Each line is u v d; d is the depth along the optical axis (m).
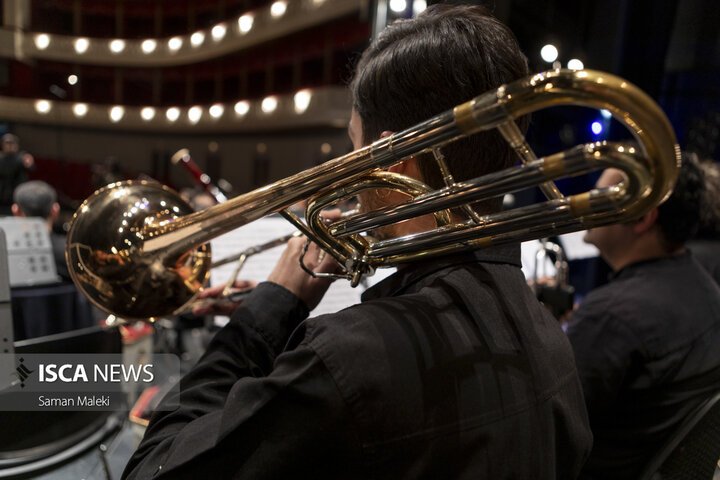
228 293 0.86
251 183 10.06
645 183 0.32
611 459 0.96
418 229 0.56
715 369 0.94
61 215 7.49
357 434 0.37
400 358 0.39
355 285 0.54
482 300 0.46
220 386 0.53
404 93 0.48
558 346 0.52
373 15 2.08
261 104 9.29
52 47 10.52
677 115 2.61
